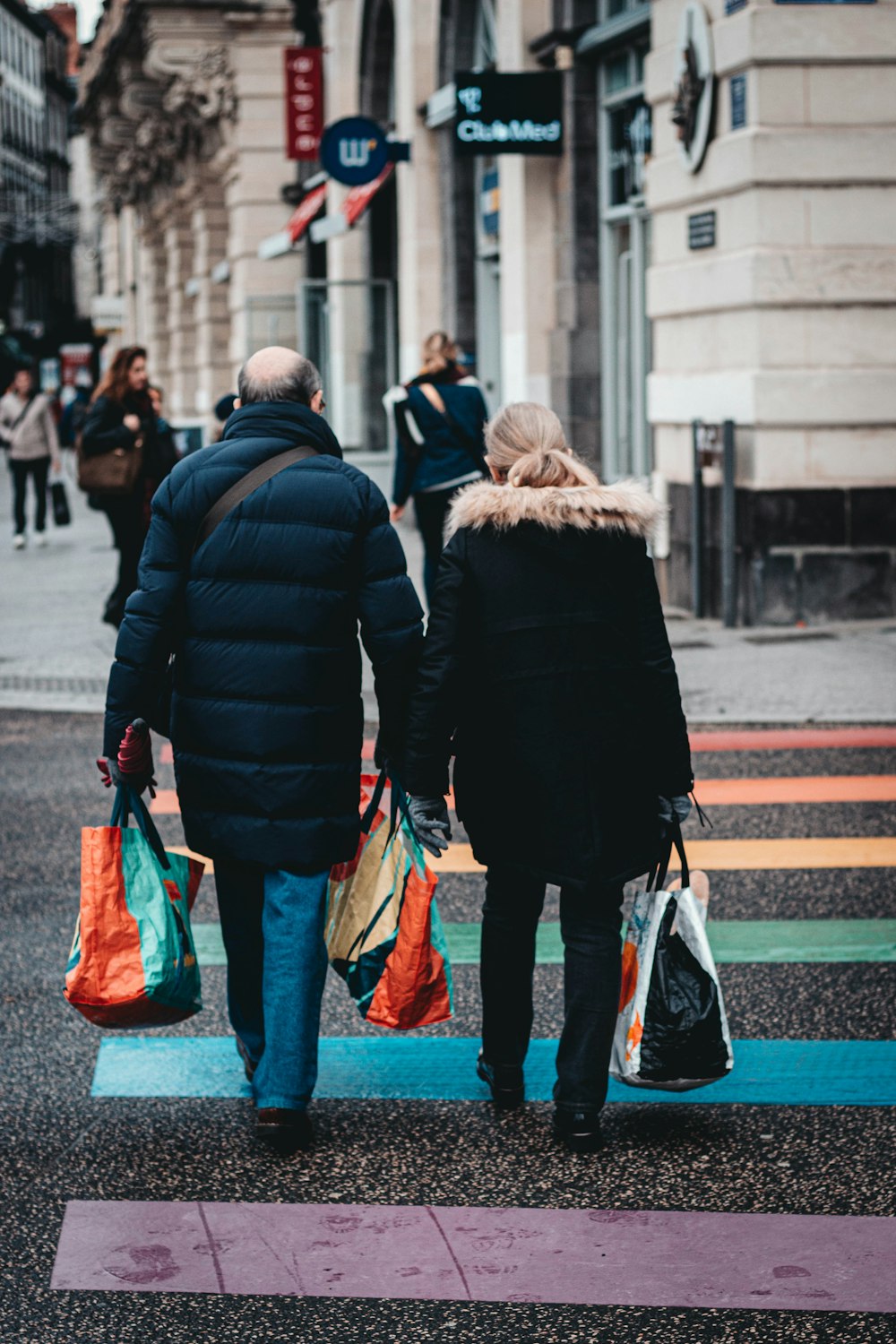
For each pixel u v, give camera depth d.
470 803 4.64
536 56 18.03
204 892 7.19
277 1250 4.10
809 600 13.25
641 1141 4.70
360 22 25.30
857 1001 5.72
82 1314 3.81
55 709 11.27
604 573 4.57
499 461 4.72
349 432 24.22
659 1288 3.89
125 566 13.23
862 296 13.05
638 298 16.86
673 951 4.66
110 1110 4.96
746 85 13.10
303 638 4.55
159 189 45.28
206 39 32.28
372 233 25.81
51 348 103.75
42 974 6.14
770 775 8.95
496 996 4.88
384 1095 5.06
